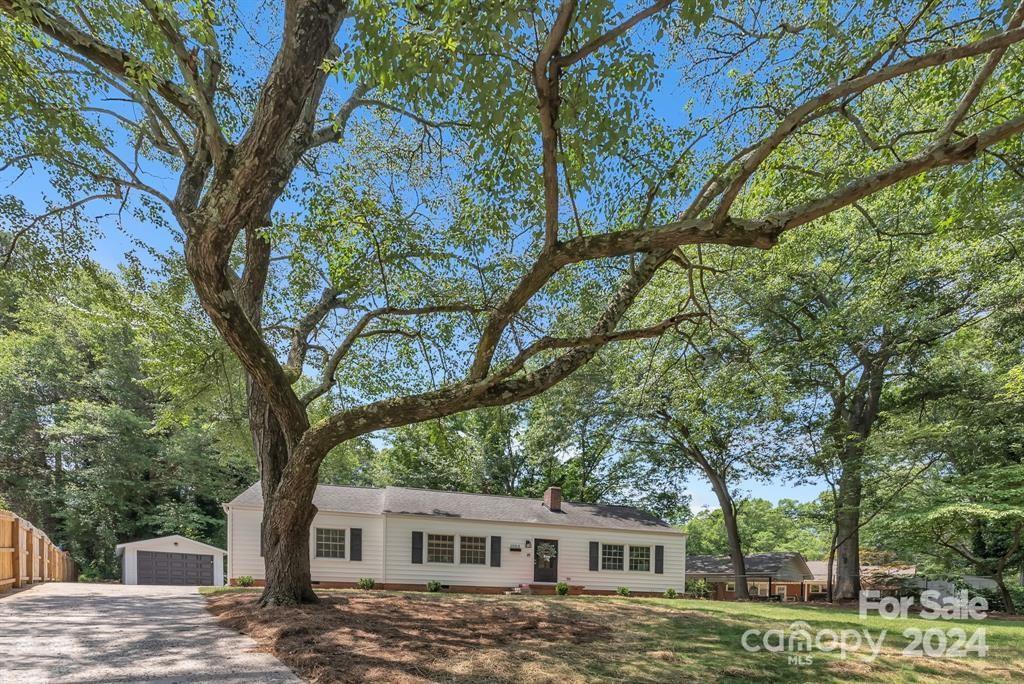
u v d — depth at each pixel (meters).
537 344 7.96
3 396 24.66
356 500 19.23
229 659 5.43
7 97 7.67
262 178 6.86
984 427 16.38
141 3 6.65
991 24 7.47
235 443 17.83
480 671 5.21
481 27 5.16
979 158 8.23
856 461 16.23
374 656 5.49
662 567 20.95
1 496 23.30
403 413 7.93
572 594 19.66
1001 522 15.51
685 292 13.84
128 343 24.66
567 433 22.97
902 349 15.81
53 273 12.14
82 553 27.11
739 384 14.55
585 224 9.16
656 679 5.38
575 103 6.02
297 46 6.69
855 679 5.73
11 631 6.81
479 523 19.42
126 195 12.07
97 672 4.92
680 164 8.77
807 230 12.62
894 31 7.89
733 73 9.33
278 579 8.49
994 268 14.27
